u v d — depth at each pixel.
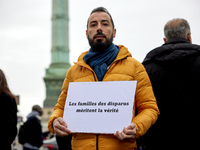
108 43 2.40
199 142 2.79
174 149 2.84
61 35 72.00
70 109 2.31
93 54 2.40
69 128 2.27
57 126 2.26
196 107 2.77
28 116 6.57
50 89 70.31
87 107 2.27
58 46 71.75
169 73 2.84
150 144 2.96
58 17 71.94
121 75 2.32
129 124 2.12
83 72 2.43
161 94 2.87
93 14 2.44
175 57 2.78
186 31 3.07
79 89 2.34
